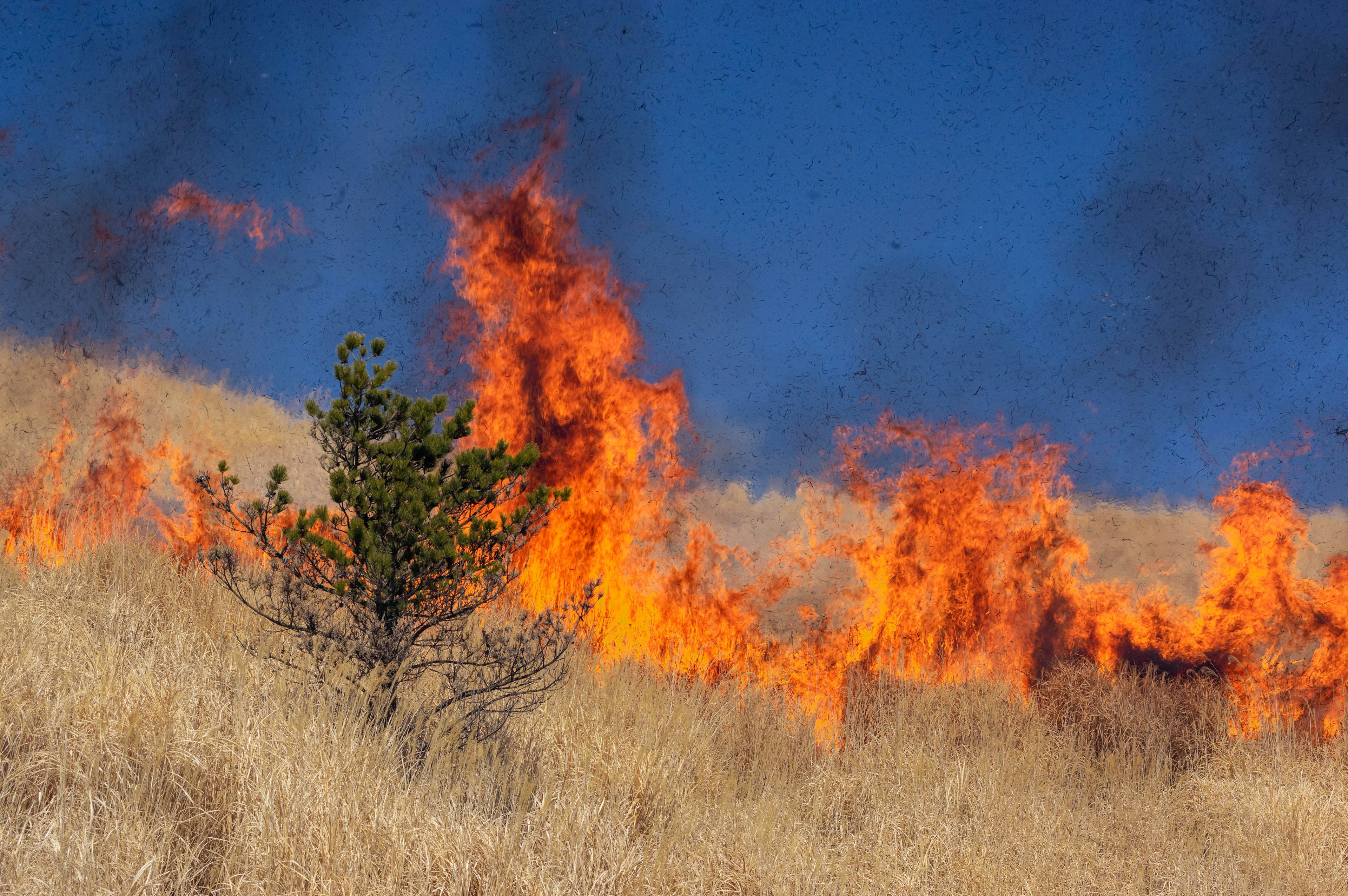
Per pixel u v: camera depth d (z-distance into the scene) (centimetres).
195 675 418
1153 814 539
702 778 495
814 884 390
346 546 475
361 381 486
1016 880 428
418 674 467
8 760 330
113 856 283
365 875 305
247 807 325
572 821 373
